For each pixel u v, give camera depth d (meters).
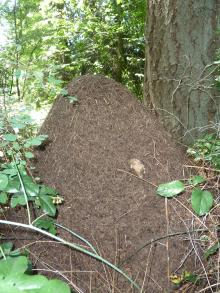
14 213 0.93
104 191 0.91
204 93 1.33
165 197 0.91
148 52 1.44
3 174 0.80
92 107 0.99
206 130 1.32
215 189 0.97
